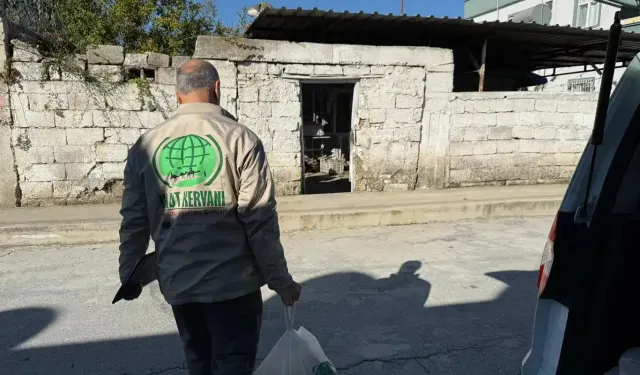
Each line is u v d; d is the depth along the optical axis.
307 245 5.28
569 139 8.38
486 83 13.23
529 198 6.90
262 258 1.75
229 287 1.74
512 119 8.02
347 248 5.17
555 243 1.72
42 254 4.91
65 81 6.15
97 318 3.38
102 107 6.34
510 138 8.09
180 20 10.52
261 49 6.69
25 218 5.54
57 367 2.71
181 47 10.48
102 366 2.73
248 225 1.72
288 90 6.98
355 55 7.11
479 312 3.49
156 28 10.29
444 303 3.65
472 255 4.91
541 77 13.90
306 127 11.81
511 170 8.22
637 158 1.62
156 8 10.22
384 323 3.30
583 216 1.64
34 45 6.00
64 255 4.88
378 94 7.36
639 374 1.62
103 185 6.53
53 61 6.06
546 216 6.81
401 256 4.87
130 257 1.84
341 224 6.00
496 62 12.85
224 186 1.71
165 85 6.54
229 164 1.71
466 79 12.02
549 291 1.75
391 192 7.54
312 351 2.06
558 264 1.71
